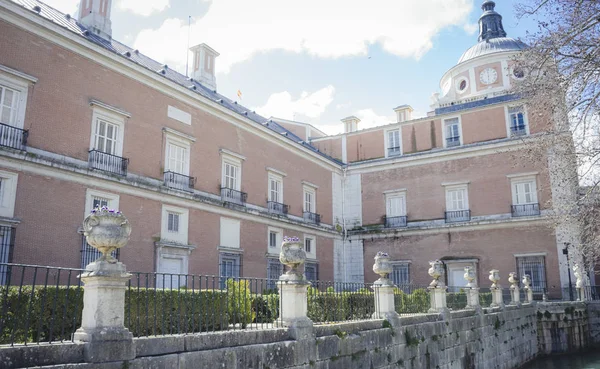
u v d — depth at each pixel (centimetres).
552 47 1246
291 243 920
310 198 3003
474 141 2962
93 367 563
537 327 2230
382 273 1203
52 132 1579
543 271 2602
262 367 782
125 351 598
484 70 3844
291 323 877
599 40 1171
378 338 1082
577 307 2317
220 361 716
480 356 1577
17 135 1480
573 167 1498
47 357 539
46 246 1505
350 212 3288
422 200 3050
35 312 726
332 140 3488
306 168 2966
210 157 2219
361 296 1222
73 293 779
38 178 1512
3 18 1484
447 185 2973
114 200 1738
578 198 1652
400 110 3541
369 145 3344
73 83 1666
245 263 2331
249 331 785
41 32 1584
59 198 1562
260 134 2569
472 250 2822
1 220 1391
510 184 2791
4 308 604
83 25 2130
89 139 1695
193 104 2164
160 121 1984
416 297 1475
